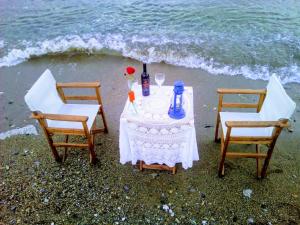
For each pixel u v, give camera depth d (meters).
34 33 6.03
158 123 2.62
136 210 2.75
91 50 5.52
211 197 2.84
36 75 4.99
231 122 2.62
